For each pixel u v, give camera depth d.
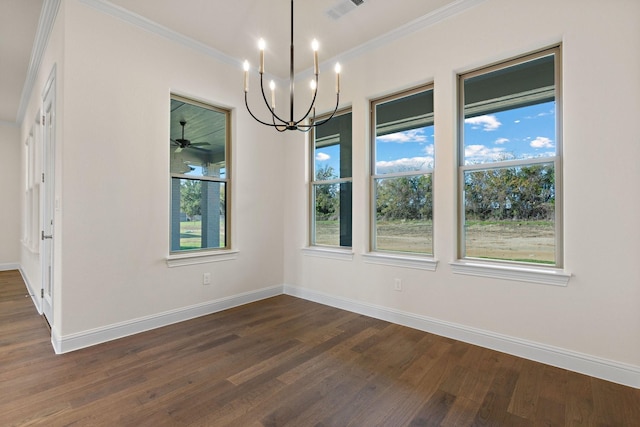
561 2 2.34
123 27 2.90
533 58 2.57
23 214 5.64
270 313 3.58
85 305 2.69
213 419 1.77
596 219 2.21
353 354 2.58
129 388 2.07
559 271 2.37
